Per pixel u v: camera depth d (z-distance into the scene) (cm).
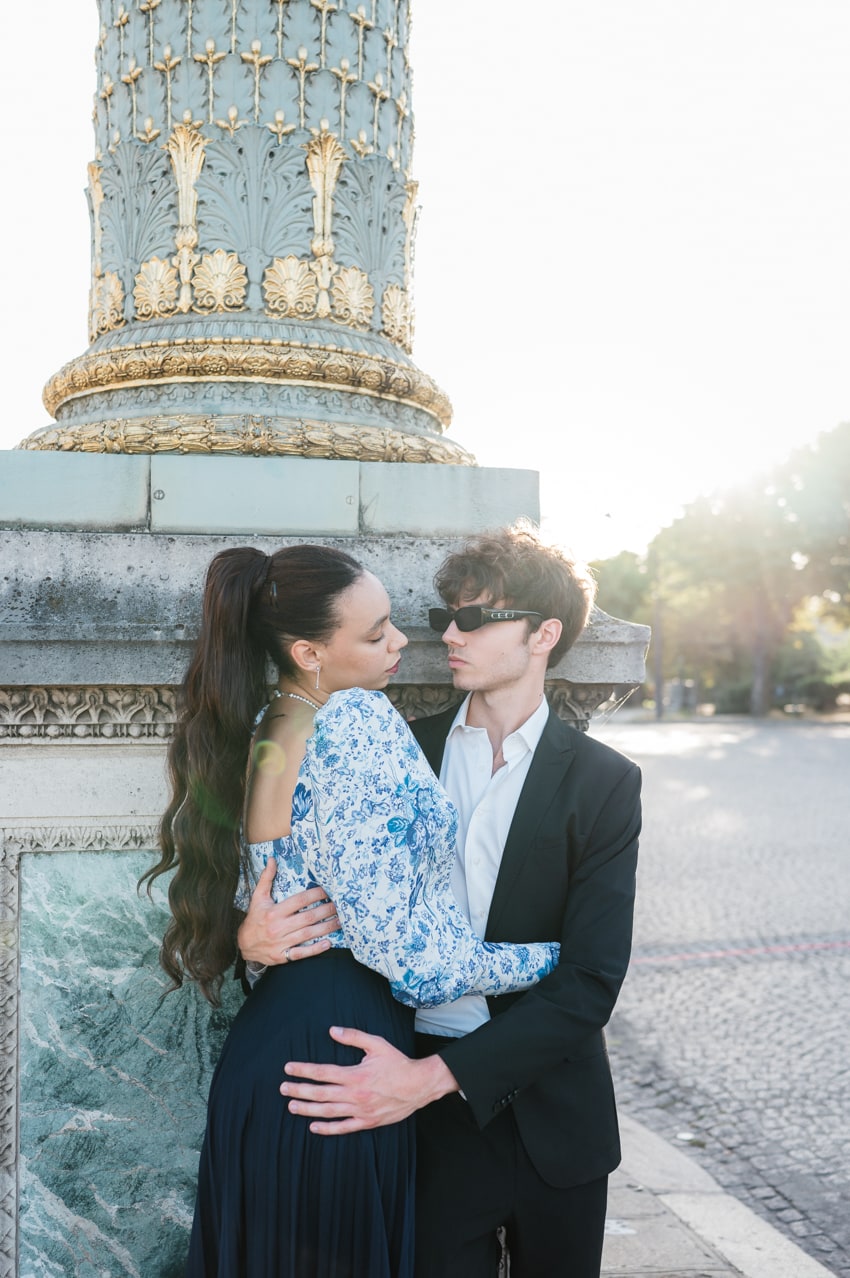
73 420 234
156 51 232
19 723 188
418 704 203
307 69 231
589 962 156
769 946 636
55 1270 198
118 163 240
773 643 3903
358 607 155
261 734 160
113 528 205
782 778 1603
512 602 169
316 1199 141
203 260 229
